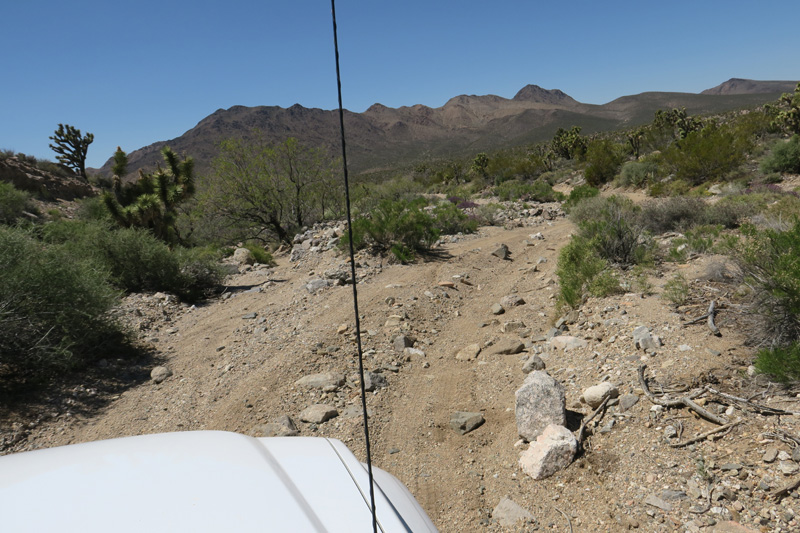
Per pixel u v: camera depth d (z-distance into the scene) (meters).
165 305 10.31
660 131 39.84
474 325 7.50
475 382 5.44
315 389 5.35
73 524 1.30
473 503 3.45
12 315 6.23
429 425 4.59
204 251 15.87
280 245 20.08
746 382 4.04
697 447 3.42
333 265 12.33
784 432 3.29
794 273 4.32
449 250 13.28
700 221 11.98
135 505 1.39
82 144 37.81
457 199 24.77
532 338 6.49
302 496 1.57
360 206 21.50
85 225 13.63
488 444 4.20
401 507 1.71
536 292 8.76
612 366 4.89
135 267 11.31
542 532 3.05
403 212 13.98
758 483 2.97
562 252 9.07
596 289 7.11
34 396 5.75
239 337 7.73
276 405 5.07
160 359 7.23
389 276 10.54
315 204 21.44
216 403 5.33
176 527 1.31
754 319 4.74
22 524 1.29
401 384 5.51
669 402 3.93
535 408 4.04
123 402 5.76
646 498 3.10
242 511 1.40
